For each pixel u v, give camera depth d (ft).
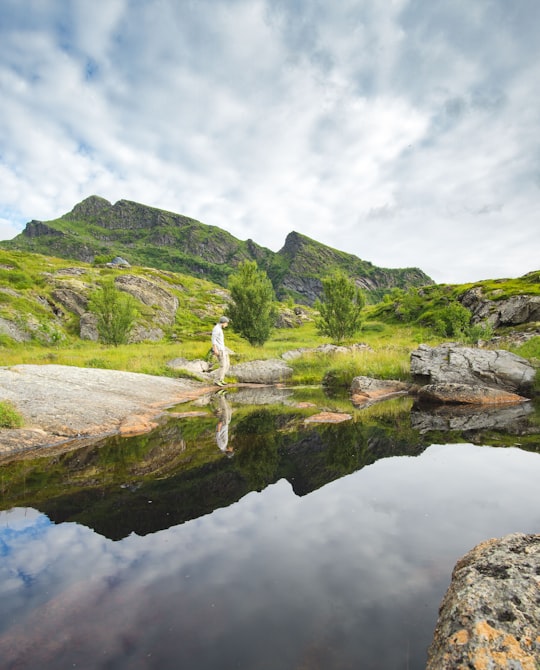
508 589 6.60
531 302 123.13
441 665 5.55
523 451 18.44
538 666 5.20
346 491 13.47
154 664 6.06
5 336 108.06
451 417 28.84
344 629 6.72
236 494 13.57
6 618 7.26
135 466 17.51
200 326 204.13
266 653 6.23
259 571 8.66
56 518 11.94
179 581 8.36
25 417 24.84
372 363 53.47
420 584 8.00
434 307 181.06
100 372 45.60
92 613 7.36
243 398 41.63
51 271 202.69
